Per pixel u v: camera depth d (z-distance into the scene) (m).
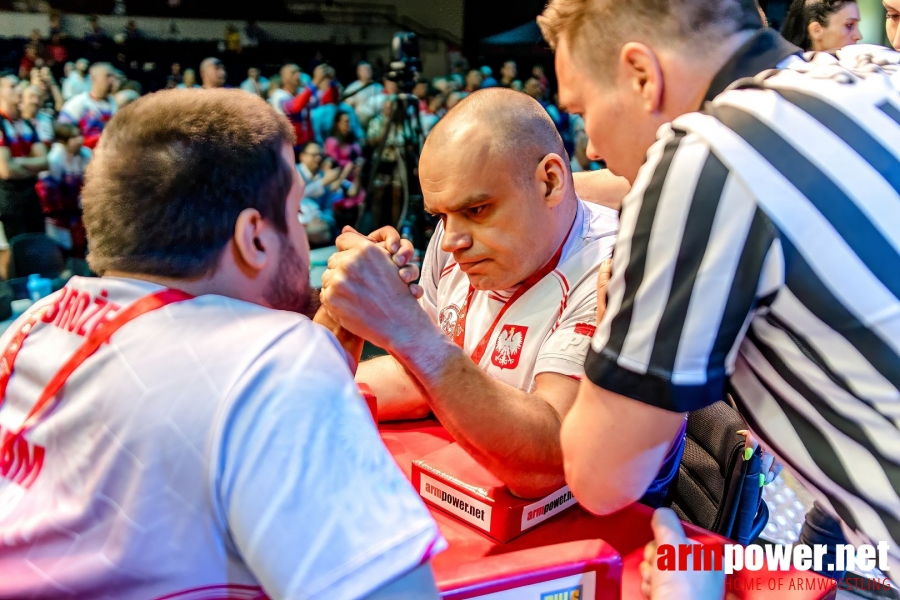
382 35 5.23
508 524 0.75
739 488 0.98
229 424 0.46
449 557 0.73
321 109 3.88
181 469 0.46
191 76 3.99
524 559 0.59
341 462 0.46
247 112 0.54
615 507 0.65
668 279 0.54
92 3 4.20
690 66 0.60
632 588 0.68
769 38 0.60
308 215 3.84
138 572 0.48
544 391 0.82
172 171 0.51
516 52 5.29
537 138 0.83
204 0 4.54
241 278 0.55
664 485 0.97
